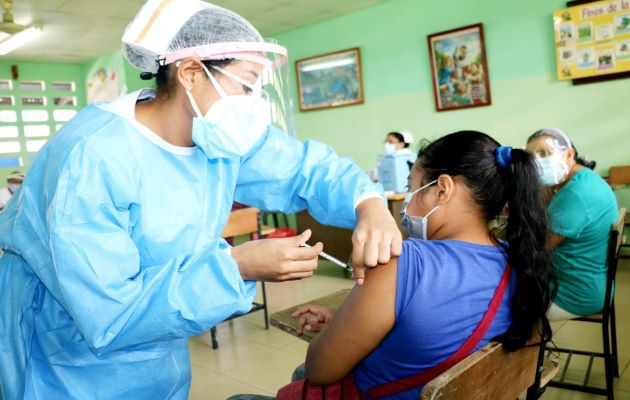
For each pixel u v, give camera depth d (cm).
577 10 430
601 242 191
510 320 89
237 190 118
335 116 615
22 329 89
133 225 88
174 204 91
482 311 86
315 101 627
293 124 115
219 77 88
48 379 90
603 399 202
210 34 86
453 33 502
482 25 482
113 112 89
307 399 97
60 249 73
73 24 548
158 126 92
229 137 91
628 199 420
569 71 441
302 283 419
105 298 74
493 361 84
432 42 518
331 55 599
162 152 92
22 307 88
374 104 579
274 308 359
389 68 558
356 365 94
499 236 96
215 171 100
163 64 87
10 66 724
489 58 486
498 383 87
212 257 75
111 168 81
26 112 740
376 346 89
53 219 74
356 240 85
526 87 469
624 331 265
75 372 89
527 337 89
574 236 185
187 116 91
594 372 224
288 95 111
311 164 113
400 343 86
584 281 191
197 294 74
